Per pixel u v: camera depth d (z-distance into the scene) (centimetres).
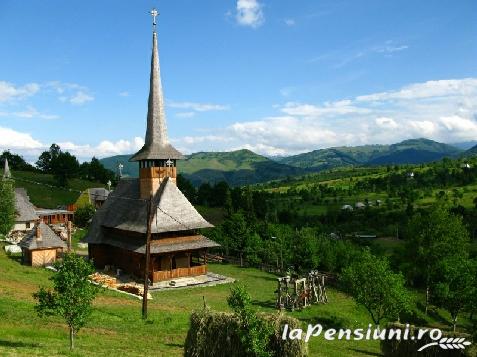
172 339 3159
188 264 6888
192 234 6931
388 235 11769
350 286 4988
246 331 2031
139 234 6562
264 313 2094
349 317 5091
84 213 12300
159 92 7238
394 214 13788
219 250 9188
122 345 2842
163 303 4922
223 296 5588
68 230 6750
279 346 2012
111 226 7038
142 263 6406
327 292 6425
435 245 6397
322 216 14862
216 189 17825
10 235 9706
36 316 3453
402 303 4459
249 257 8056
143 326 3544
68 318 2559
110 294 5034
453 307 5159
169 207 6738
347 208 15950
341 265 7300
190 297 5475
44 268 6444
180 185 18188
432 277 6384
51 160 19600
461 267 5209
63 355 2342
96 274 6044
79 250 8575
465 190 17200
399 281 4572
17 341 2631
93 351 2553
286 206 17662
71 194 17675
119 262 7000
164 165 7044
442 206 6738
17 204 10988
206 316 2167
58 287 2564
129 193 7469
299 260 7506
